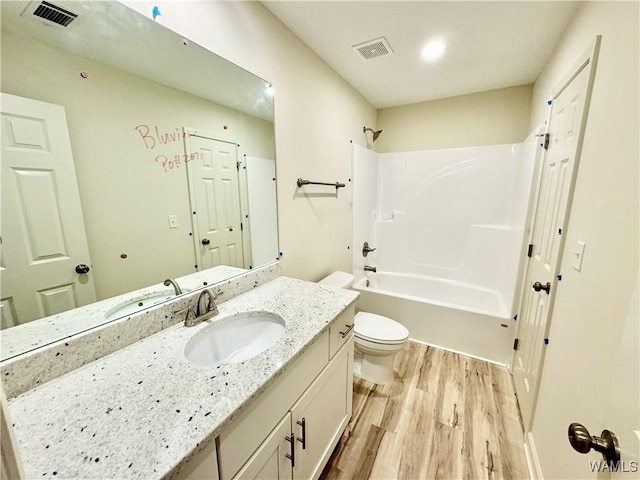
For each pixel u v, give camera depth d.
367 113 2.79
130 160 0.93
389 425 1.55
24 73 0.70
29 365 0.71
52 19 0.74
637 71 0.73
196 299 1.13
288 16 1.47
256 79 1.38
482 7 1.38
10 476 0.31
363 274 2.97
